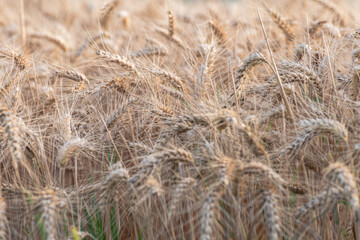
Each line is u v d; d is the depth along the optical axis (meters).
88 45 2.33
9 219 1.90
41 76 2.19
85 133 1.99
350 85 1.91
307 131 1.82
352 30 2.13
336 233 1.90
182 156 1.81
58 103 2.04
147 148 1.94
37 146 1.95
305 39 2.18
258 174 1.77
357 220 1.82
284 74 1.94
